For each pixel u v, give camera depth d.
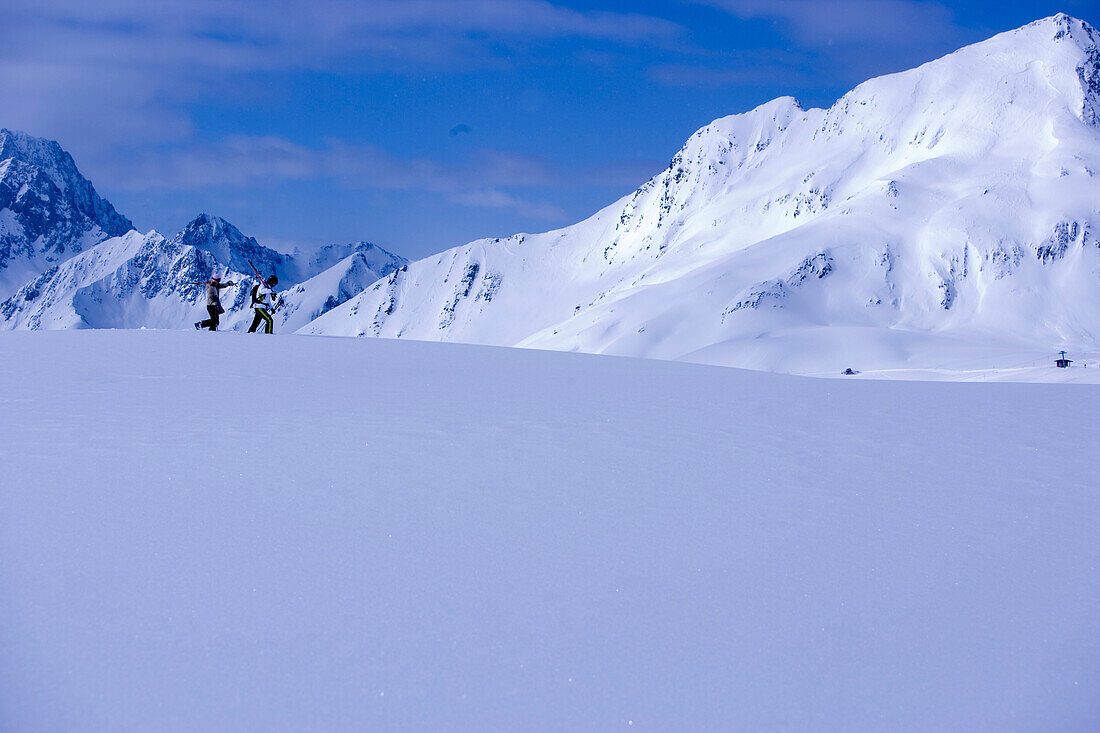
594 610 5.33
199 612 5.02
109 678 4.30
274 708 4.14
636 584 5.75
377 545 6.22
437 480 8.11
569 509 7.36
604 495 7.85
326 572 5.68
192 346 20.66
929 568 6.28
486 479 8.23
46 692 4.16
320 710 4.15
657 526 6.99
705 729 4.15
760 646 4.98
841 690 4.55
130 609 5.01
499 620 5.13
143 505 6.89
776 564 6.24
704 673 4.65
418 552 6.13
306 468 8.33
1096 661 4.93
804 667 4.77
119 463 8.22
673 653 4.85
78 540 6.03
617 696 4.39
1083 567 6.37
